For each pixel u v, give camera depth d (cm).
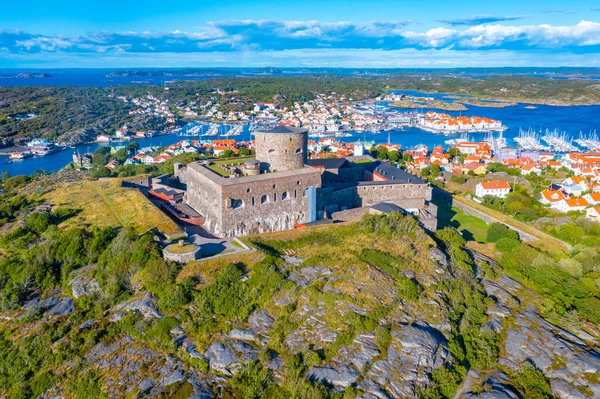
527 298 7706
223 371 5603
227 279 6862
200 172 9581
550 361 6244
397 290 6869
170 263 7150
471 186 16388
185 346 5916
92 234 8769
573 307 7588
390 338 6044
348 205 10994
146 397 5250
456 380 5822
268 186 8994
